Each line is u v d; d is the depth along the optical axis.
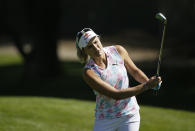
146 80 12.69
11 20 54.75
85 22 114.31
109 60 12.41
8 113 23.31
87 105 26.41
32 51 54.75
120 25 112.25
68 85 49.53
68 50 87.50
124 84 12.57
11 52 85.50
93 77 12.11
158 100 38.06
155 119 24.16
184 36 66.19
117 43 94.81
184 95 40.56
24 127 21.11
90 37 12.03
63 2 113.94
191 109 33.00
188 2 68.31
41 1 52.81
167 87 45.41
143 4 110.44
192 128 22.80
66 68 63.28
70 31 113.75
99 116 12.72
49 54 54.97
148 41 95.69
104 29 112.31
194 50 61.53
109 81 12.32
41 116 23.25
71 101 27.58
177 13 72.81
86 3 114.31
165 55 63.88
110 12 113.44
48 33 54.66
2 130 20.31
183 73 50.41
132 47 88.31
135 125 12.66
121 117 12.55
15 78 56.41
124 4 112.25
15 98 28.41
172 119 24.44
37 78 54.41
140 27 110.50
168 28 75.94
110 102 12.45
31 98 28.25
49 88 47.53
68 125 22.23
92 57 12.32
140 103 36.50
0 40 101.50
